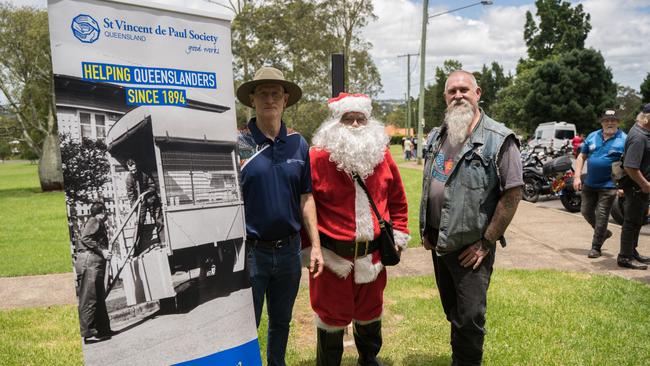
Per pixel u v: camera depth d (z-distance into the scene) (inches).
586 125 1644.9
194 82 96.1
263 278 117.6
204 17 97.2
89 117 84.3
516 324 165.8
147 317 90.7
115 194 86.9
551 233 323.3
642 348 146.8
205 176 97.7
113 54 86.7
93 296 85.1
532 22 2185.0
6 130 970.1
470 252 121.3
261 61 1258.0
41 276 248.1
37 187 962.7
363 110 132.6
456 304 134.4
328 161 130.1
